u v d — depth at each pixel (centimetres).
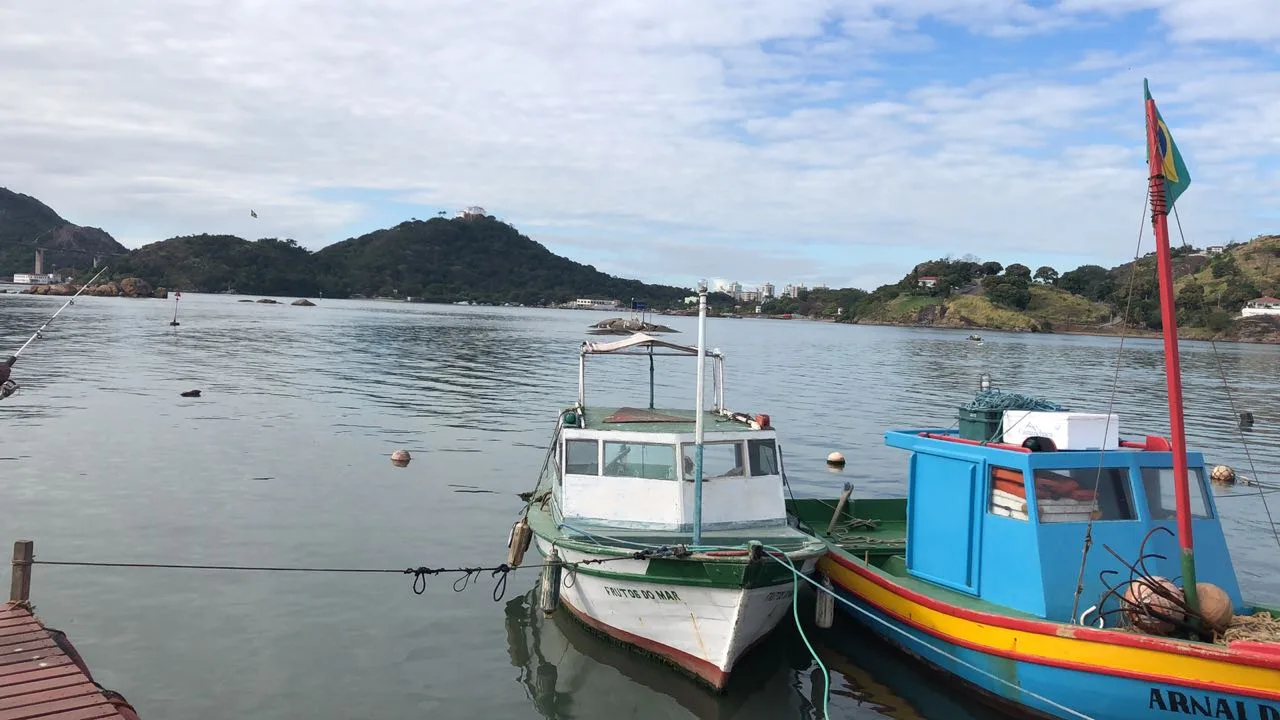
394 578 1577
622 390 4784
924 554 1320
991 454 1196
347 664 1216
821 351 9975
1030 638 1054
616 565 1232
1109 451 1148
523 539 1456
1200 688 928
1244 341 16025
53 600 1381
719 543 1273
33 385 3772
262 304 18850
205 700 1089
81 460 2347
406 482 2292
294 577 1552
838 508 1662
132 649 1221
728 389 5162
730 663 1180
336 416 3338
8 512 1834
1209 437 3588
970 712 1145
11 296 14962
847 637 1402
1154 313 17900
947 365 7881
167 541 1697
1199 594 1011
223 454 2520
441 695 1144
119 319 9394
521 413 3669
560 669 1245
